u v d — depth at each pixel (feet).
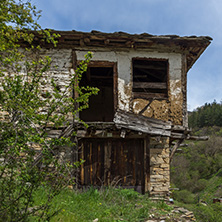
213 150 119.75
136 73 32.35
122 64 23.91
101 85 37.01
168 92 24.17
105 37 22.58
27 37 11.91
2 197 8.97
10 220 8.91
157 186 22.44
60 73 22.99
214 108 197.57
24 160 10.02
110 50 23.94
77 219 14.49
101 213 16.34
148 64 27.71
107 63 23.86
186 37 23.29
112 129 22.29
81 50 23.59
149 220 16.71
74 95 22.53
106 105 36.88
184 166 108.06
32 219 11.75
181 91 24.34
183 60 24.76
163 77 30.30
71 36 22.45
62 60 23.27
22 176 9.16
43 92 22.15
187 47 24.52
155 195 22.22
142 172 23.34
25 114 9.36
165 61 25.35
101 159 23.24
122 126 21.31
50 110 10.15
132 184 23.04
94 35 22.22
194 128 193.36
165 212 18.70
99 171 22.99
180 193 58.39
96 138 23.52
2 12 9.91
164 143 23.21
